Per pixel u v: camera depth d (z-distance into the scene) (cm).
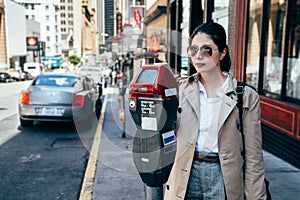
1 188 380
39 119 673
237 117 162
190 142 168
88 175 412
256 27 586
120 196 341
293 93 475
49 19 5044
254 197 162
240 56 611
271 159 471
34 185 390
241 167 165
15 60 4991
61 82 712
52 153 524
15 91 1842
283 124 466
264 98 527
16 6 4947
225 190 164
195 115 167
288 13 478
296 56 484
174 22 1057
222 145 163
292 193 345
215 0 754
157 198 160
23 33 5122
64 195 361
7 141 601
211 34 162
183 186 171
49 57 4319
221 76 168
